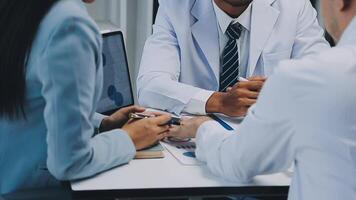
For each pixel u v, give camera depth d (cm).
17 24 111
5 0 113
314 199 97
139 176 120
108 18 282
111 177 119
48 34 108
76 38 108
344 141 92
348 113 91
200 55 194
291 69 96
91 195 112
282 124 98
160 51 193
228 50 191
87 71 109
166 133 141
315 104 92
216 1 190
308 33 202
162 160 130
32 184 121
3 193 121
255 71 194
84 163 114
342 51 94
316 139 94
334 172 94
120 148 125
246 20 193
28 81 112
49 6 112
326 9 103
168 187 116
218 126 131
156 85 178
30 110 115
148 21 271
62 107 107
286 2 203
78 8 112
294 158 102
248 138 106
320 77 92
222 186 117
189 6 196
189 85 184
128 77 175
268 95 99
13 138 119
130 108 148
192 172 124
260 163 109
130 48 283
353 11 97
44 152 118
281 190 119
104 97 162
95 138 123
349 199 93
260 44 194
